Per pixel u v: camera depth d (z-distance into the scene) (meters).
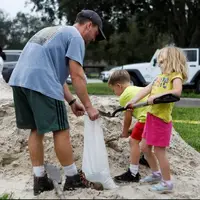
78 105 5.40
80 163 6.19
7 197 4.85
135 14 35.56
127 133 5.88
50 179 5.06
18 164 6.41
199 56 23.81
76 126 6.69
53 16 35.56
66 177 4.95
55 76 4.92
